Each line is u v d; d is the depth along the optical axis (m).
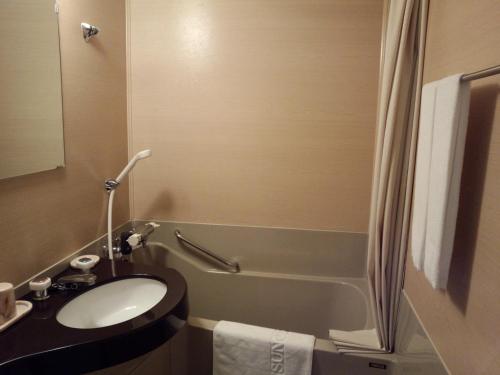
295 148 1.97
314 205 2.01
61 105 1.42
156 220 2.14
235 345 1.45
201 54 1.97
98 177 1.75
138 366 1.34
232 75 1.96
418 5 1.25
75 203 1.56
